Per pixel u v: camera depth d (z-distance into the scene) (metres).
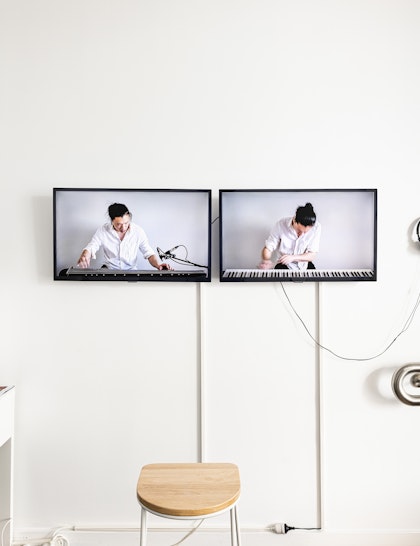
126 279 1.86
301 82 1.90
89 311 1.90
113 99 1.89
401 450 1.90
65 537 1.86
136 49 1.90
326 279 1.86
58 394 1.89
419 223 1.90
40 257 1.89
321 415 1.89
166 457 1.89
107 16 1.90
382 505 1.90
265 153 1.90
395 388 1.83
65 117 1.89
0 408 1.70
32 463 1.89
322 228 1.87
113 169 1.89
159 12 1.90
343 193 1.86
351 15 1.90
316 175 1.90
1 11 1.88
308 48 1.90
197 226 1.86
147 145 1.89
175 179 1.89
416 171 1.90
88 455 1.90
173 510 1.21
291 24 1.90
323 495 1.89
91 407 1.90
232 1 1.89
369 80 1.89
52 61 1.89
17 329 1.89
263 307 1.90
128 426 1.90
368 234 1.87
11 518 1.80
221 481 1.39
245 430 1.90
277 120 1.90
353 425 1.90
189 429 1.90
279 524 1.88
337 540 1.88
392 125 1.90
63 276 1.85
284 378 1.90
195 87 1.90
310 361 1.90
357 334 1.89
